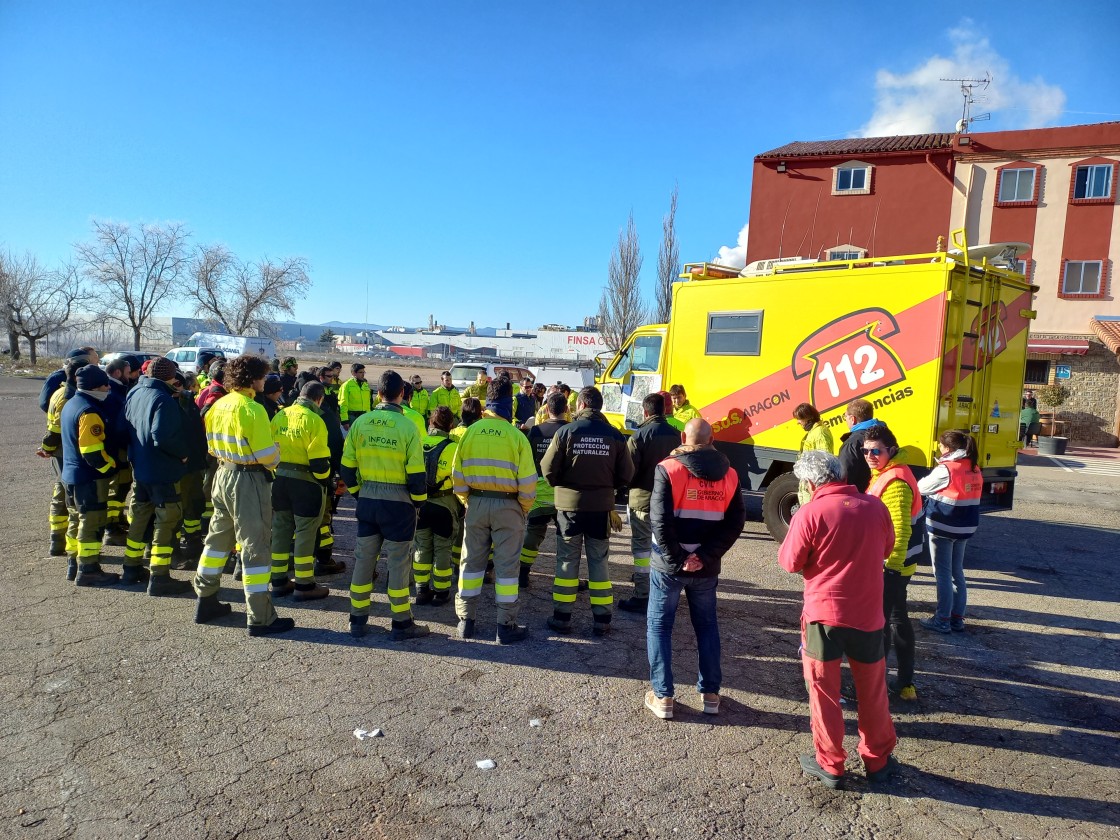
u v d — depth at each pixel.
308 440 5.72
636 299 35.28
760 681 4.79
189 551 6.88
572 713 4.23
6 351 54.59
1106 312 22.09
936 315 6.97
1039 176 22.42
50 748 3.62
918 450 7.06
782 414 8.18
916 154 23.25
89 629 5.14
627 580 7.02
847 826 3.26
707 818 3.28
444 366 65.69
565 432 5.35
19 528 7.85
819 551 3.55
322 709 4.13
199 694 4.25
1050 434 22.17
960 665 5.18
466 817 3.21
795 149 25.05
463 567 5.33
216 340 34.56
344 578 6.70
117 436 6.55
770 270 8.78
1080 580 7.51
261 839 3.00
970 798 3.52
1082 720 4.39
